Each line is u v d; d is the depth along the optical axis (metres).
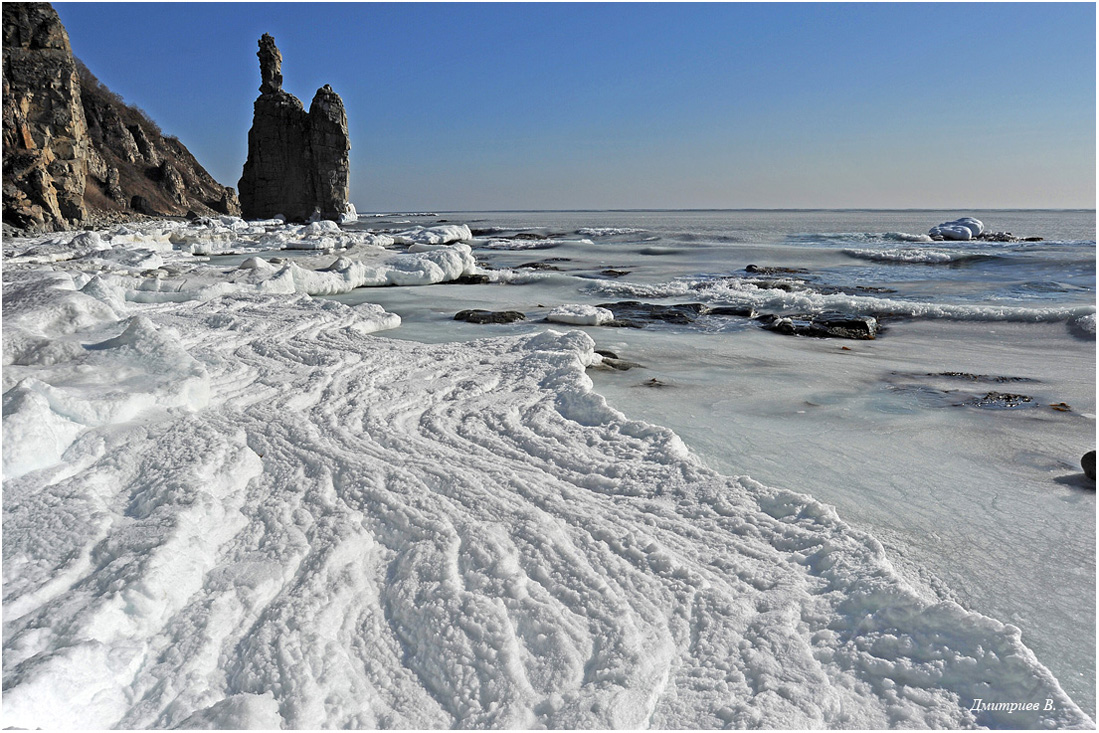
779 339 11.29
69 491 4.14
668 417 6.83
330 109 55.97
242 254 26.88
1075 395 7.71
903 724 2.61
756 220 81.88
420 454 5.25
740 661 2.97
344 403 6.50
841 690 2.80
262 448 5.23
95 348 6.64
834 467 5.48
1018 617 3.46
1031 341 11.13
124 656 2.81
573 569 3.60
